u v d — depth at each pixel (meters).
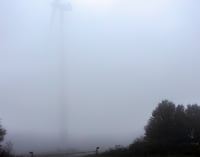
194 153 46.84
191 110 55.53
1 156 49.56
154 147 48.75
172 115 55.00
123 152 49.12
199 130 53.41
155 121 55.31
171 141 51.41
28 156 51.81
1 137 51.56
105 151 51.44
